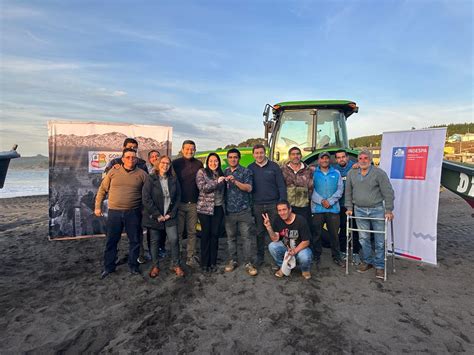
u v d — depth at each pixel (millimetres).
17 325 2883
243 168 4047
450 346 2500
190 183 4141
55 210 5531
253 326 2816
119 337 2668
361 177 4012
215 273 4082
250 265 4047
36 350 2500
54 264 4613
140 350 2486
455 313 3043
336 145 5469
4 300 3396
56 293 3566
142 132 5887
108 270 4066
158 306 3213
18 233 6785
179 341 2598
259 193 4105
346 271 4047
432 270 4223
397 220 4699
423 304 3227
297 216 3848
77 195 5598
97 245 5680
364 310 3094
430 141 4348
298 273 4066
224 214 4191
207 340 2609
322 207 4238
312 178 4293
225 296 3424
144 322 2889
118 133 5766
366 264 4141
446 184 4715
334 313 3037
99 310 3166
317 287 3645
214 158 3941
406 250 4590
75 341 2613
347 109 5547
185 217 4289
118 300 3381
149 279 3922
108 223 3998
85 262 4695
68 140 5539
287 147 5609
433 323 2854
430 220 4328
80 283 3850
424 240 4391
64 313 3105
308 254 3814
